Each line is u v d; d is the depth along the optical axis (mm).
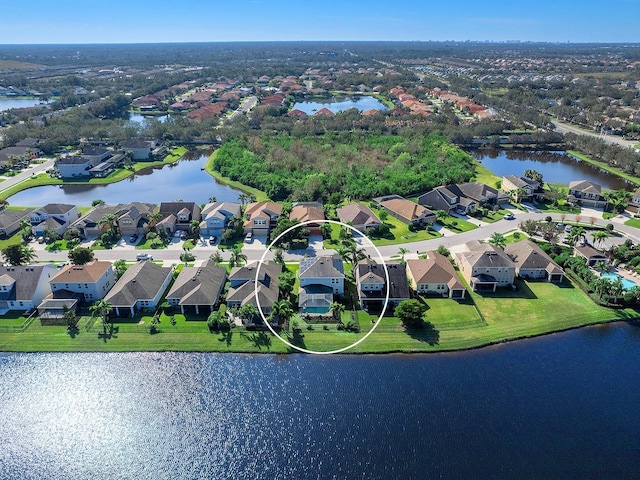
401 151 193750
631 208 140500
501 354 79188
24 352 78500
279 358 77500
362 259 103500
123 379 73188
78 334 82188
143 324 84750
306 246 115438
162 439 62969
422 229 126500
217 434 63250
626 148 196250
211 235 122188
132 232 122000
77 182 170875
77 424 65312
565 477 57312
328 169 169250
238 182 169125
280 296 92000
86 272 90938
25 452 61469
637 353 79812
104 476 58188
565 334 84500
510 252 107250
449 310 89688
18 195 159500
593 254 105062
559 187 159750
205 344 80250
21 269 90688
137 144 198875
